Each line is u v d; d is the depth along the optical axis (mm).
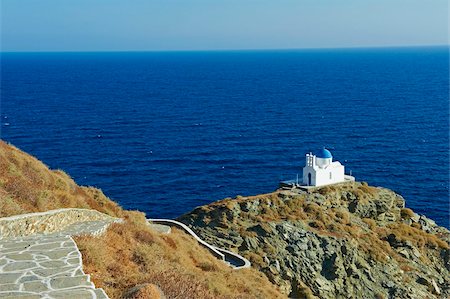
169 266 22109
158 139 127062
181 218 53125
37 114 161750
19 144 116188
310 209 55312
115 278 18094
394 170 102062
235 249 46094
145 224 37062
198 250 34625
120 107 184500
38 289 14594
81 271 16219
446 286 50844
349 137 131625
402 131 139750
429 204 84625
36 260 17172
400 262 51594
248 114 169750
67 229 23641
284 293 41750
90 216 27562
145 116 163625
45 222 23250
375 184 93438
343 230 52656
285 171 99938
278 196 57156
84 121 150750
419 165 105688
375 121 155375
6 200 23906
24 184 27484
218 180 94125
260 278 35562
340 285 45562
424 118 160750
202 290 19062
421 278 49719
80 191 34469
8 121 146000
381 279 47625
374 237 54312
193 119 158625
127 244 23266
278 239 48094
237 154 112750
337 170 64562
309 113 172000
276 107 187250
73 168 98500
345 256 48062
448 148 120250
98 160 105062
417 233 58406
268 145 121625
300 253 46844
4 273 15891
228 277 26781
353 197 61094
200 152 114062
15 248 18484
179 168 101125
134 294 15633
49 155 107312
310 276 44906
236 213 52000
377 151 117000
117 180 92438
